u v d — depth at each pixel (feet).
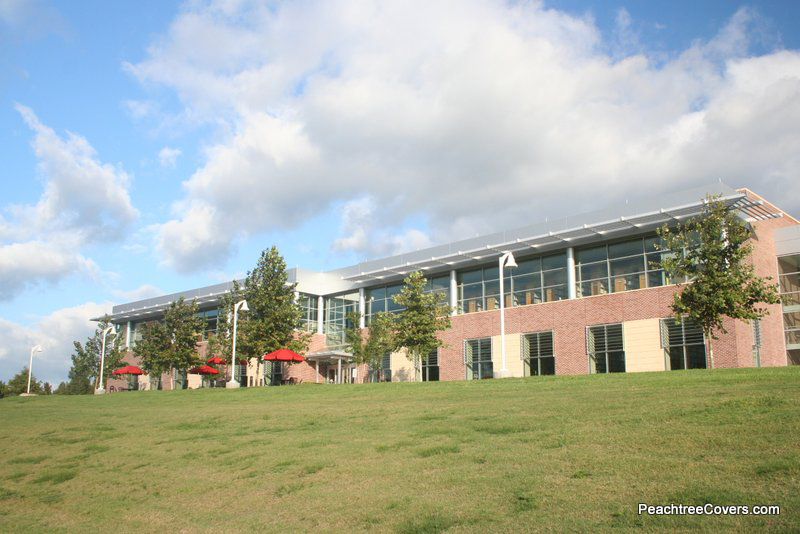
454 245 143.02
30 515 38.86
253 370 176.76
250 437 53.88
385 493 32.94
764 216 123.44
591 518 25.67
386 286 164.76
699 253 86.74
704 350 108.58
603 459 33.47
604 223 118.11
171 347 161.68
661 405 45.52
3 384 234.17
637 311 117.19
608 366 119.65
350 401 73.56
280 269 143.23
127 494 40.83
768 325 117.19
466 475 34.04
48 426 74.13
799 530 22.20
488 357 137.39
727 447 32.71
